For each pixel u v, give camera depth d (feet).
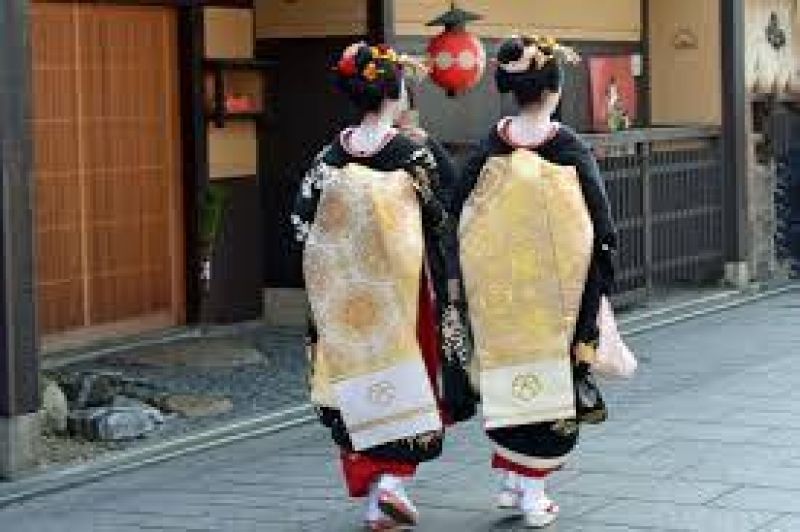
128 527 32.17
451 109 58.49
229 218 57.16
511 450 30.58
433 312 30.96
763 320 59.57
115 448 39.17
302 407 43.78
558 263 30.53
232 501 34.06
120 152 53.06
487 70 60.70
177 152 55.42
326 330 30.86
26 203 36.32
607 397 43.96
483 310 30.91
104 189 52.37
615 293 59.06
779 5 72.54
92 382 42.34
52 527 32.53
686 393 44.11
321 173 31.22
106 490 35.68
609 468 34.83
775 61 72.02
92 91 51.80
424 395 30.35
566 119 65.46
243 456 38.75
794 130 73.31
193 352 51.24
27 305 36.52
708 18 69.00
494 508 32.19
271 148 58.18
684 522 29.91
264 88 57.36
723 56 67.05
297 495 34.40
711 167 66.23
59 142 50.49
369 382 30.42
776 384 45.21
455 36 51.52
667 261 63.52
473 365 31.12
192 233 55.47
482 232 30.96
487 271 30.81
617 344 31.32
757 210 69.82
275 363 50.26
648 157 61.52
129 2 52.95
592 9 67.51
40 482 35.94
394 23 54.75
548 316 30.63
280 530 31.30
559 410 30.48
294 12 56.75
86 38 51.52
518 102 31.37
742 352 51.70
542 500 30.55
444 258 31.14
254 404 44.29
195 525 32.01
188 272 55.67
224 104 55.98
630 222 60.34
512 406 30.55
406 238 30.35
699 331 56.90
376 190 30.40
